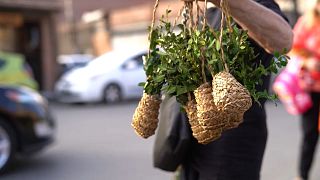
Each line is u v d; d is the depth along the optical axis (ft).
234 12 6.18
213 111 5.29
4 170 19.48
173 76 5.92
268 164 19.75
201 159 7.64
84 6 103.71
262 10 6.29
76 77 46.85
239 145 7.37
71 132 29.86
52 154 23.16
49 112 21.35
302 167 15.15
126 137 27.40
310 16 14.29
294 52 14.55
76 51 106.93
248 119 7.38
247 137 7.38
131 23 89.04
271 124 31.12
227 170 7.37
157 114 6.30
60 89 47.73
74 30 106.63
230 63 5.67
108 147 24.63
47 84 55.11
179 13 6.24
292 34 6.58
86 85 45.93
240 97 5.00
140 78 49.03
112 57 49.34
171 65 5.90
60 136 28.35
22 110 19.81
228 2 6.07
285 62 5.95
